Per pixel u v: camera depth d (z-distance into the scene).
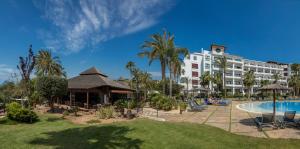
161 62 35.31
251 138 10.38
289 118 13.48
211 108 27.36
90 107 27.03
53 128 12.41
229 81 95.56
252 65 106.00
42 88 21.25
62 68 55.47
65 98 31.75
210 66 90.50
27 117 15.10
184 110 23.86
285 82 119.88
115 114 18.86
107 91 28.66
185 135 10.55
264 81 87.06
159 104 25.11
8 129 12.20
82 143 9.09
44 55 52.66
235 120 16.22
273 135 11.03
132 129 11.27
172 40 35.03
